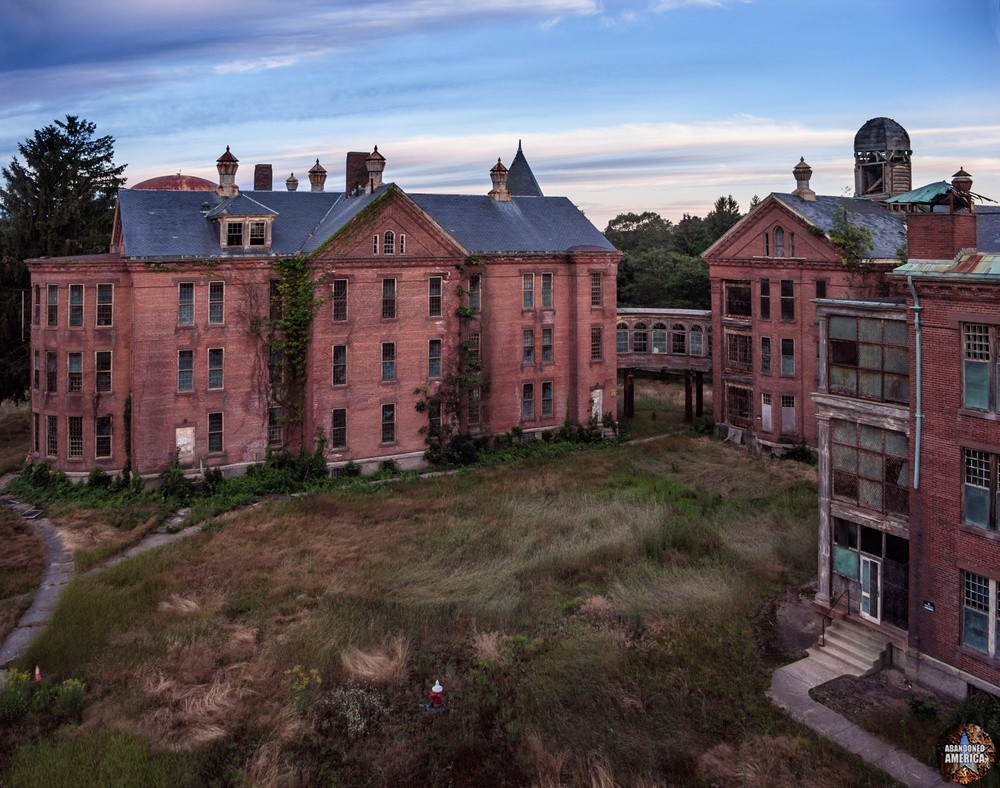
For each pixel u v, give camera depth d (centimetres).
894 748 1906
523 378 5106
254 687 2194
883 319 2211
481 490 4134
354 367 4419
